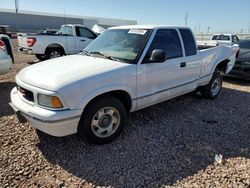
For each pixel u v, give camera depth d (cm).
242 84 807
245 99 629
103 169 312
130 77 376
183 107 545
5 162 320
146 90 407
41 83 323
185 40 487
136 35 430
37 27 5831
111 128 371
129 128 425
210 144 381
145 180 294
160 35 434
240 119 489
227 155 351
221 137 406
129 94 382
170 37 455
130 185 286
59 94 307
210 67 565
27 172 302
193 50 506
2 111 483
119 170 311
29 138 380
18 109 344
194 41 514
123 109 378
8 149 349
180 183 290
